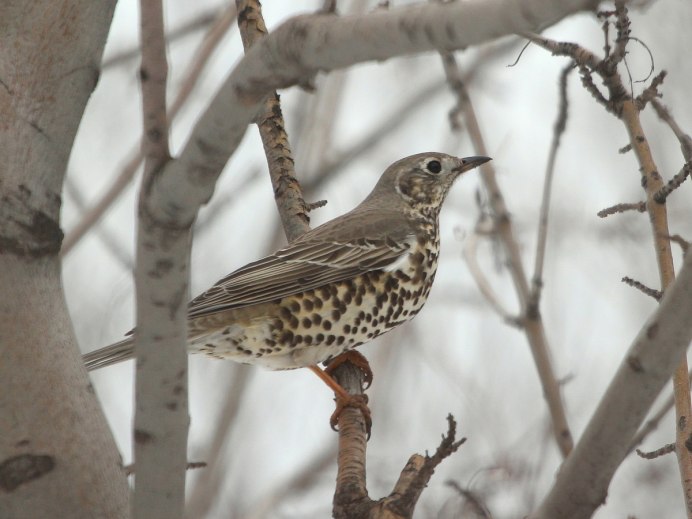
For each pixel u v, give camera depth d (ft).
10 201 19.69
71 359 19.94
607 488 18.60
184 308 18.15
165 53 17.62
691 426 25.91
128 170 43.62
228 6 45.32
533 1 13.51
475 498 34.37
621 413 18.06
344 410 37.93
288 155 42.34
